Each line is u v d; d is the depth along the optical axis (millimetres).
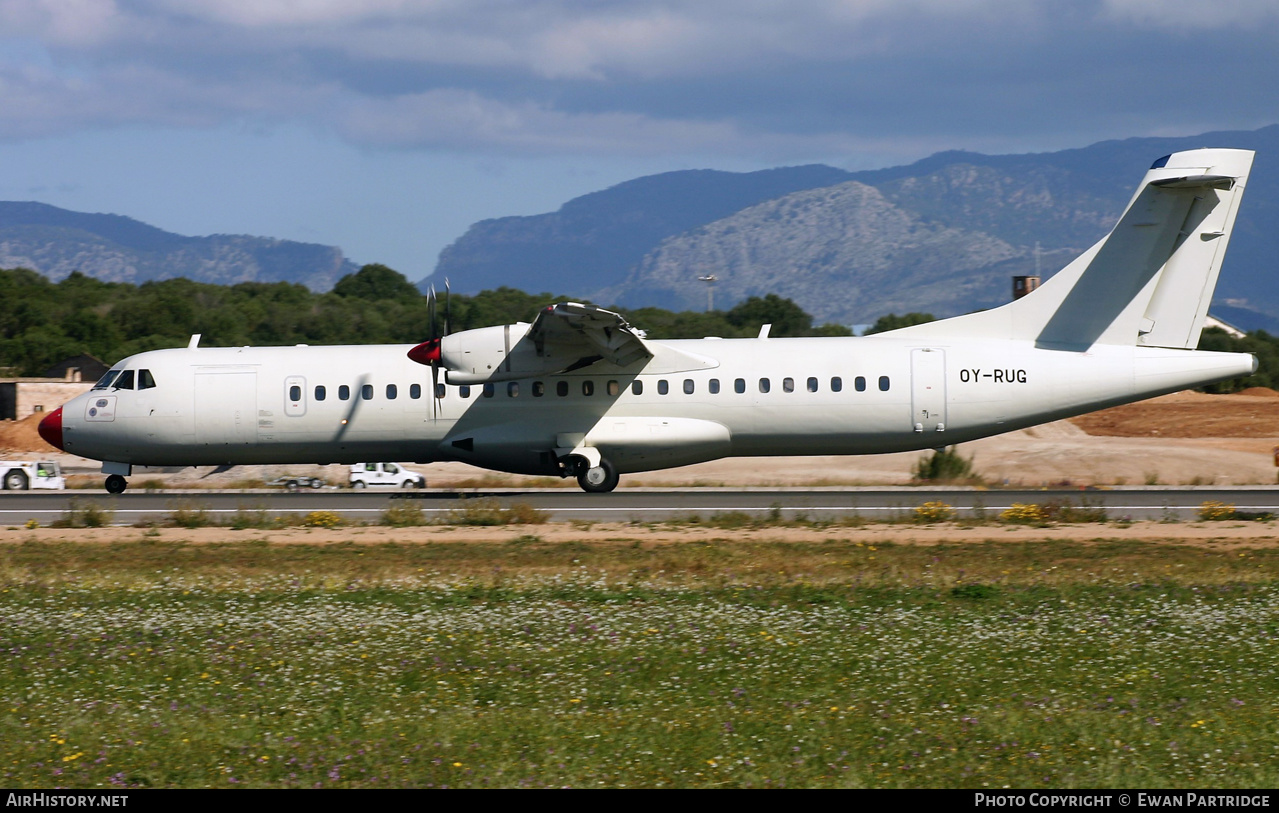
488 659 43156
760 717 35719
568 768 31047
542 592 55375
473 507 82250
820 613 50531
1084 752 32312
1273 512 83062
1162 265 92375
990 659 42875
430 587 56562
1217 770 30875
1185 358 92188
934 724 35062
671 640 45750
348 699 37969
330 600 53594
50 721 35656
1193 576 58062
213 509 90250
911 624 48438
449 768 30984
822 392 92625
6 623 49281
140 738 33875
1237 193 91062
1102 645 44719
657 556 64625
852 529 75062
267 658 43344
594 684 39781
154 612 51094
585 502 91688
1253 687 38844
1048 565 61438
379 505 92312
